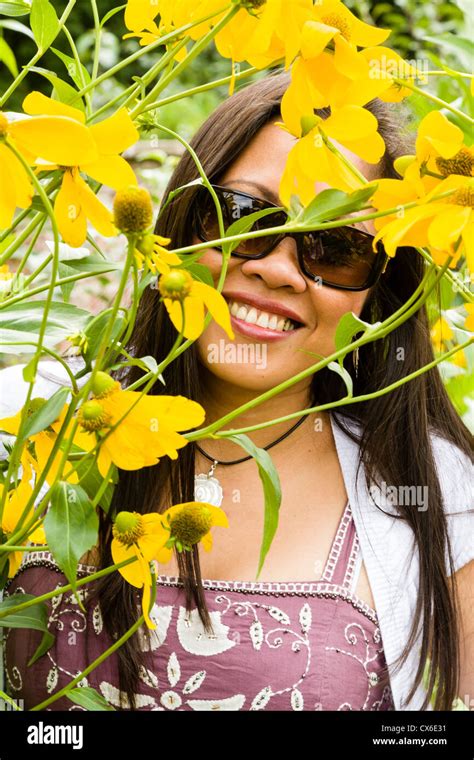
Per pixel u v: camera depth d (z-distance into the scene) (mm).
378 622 1198
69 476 709
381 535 1234
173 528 704
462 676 1312
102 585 1110
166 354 1206
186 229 1151
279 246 1076
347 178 679
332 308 1096
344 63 650
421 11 3035
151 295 1208
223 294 1102
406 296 1300
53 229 583
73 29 4359
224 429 1239
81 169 614
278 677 1137
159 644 1131
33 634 1148
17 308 710
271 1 620
